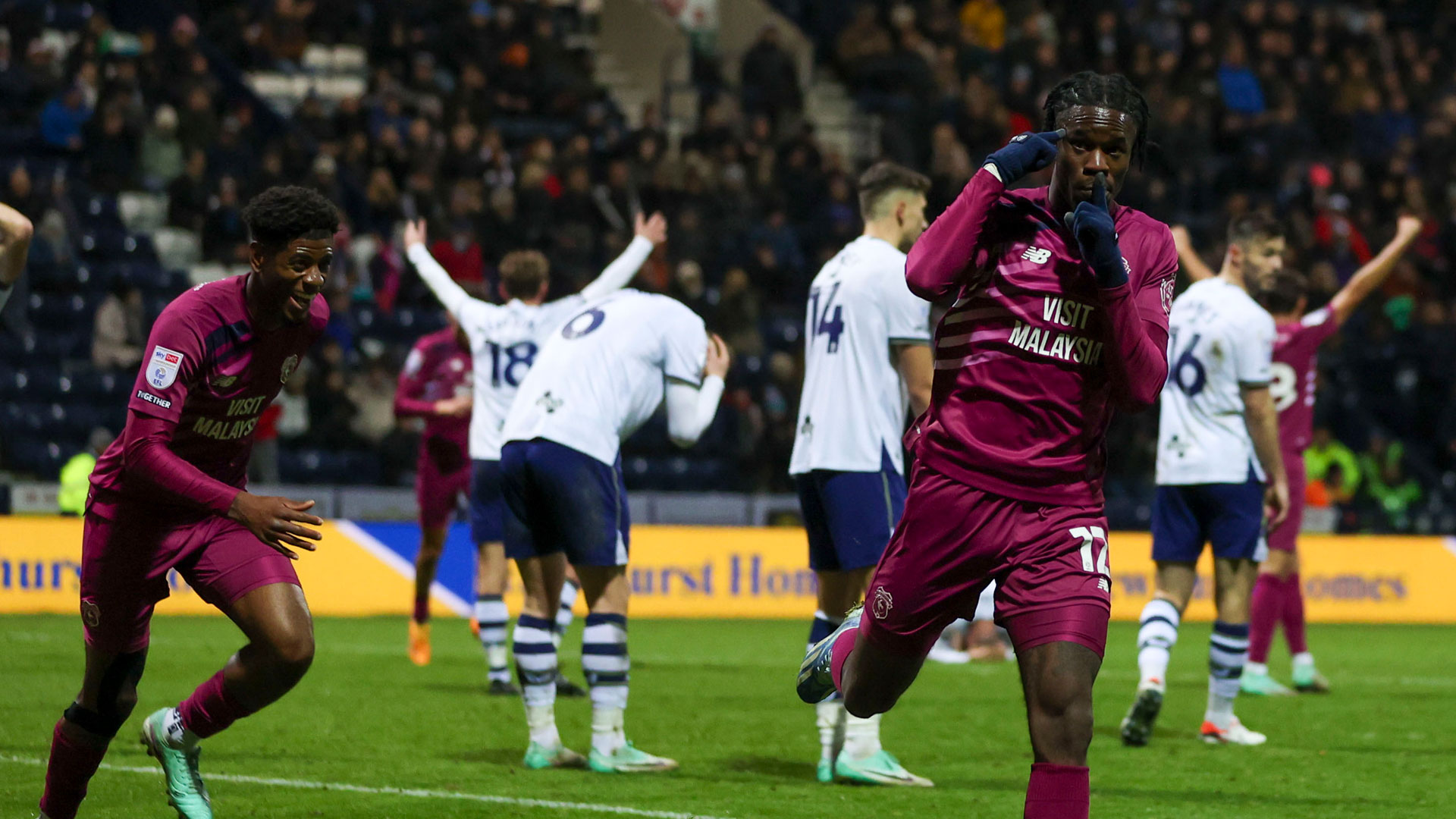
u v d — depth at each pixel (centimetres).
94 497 672
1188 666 1706
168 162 2869
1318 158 3703
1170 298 594
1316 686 1440
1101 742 1089
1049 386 581
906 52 3681
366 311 2738
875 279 889
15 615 1975
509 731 1078
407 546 2223
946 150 3206
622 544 916
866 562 888
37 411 2439
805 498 920
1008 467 582
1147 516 2727
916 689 1399
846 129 3825
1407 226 1335
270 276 659
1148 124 589
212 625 1923
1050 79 3634
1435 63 4169
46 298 2605
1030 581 579
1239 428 1086
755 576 2348
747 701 1281
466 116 3064
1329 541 2503
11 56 2972
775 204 3234
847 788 870
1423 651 1948
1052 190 596
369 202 2917
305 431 2484
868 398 891
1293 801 855
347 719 1127
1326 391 3141
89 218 2741
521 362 1264
